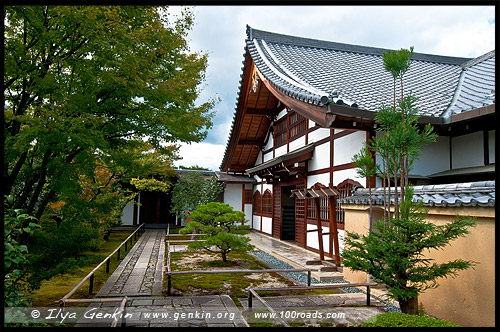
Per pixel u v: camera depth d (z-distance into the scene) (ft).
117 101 17.71
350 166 28.53
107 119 17.54
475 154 23.32
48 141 14.01
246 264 30.01
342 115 22.35
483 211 13.17
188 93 22.04
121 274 25.90
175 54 21.07
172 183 60.44
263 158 57.77
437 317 15.55
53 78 14.74
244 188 65.36
